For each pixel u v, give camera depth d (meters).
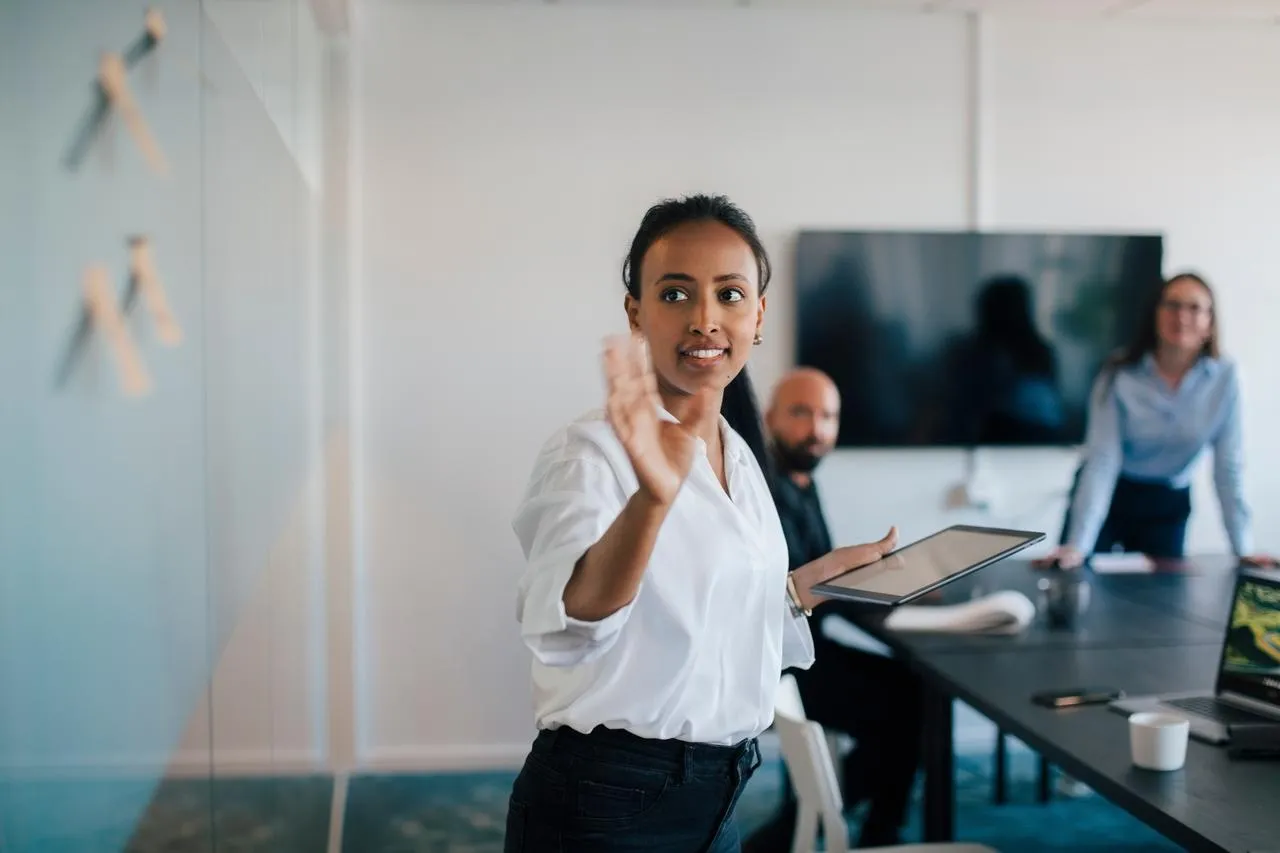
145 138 1.14
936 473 4.83
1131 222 4.84
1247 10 4.62
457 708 4.63
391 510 4.58
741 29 4.64
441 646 4.61
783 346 4.75
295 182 2.99
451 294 4.57
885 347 4.71
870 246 4.68
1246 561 4.04
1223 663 2.48
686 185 4.64
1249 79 4.87
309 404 3.42
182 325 1.35
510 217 4.58
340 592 4.51
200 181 1.49
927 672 2.81
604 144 4.61
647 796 1.31
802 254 4.65
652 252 1.29
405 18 4.51
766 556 1.37
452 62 4.54
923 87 4.72
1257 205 4.90
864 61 4.69
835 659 3.49
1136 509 4.33
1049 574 3.89
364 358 4.55
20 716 0.80
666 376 1.30
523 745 4.66
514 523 1.25
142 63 1.13
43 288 0.84
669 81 4.62
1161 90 4.82
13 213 0.78
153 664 1.20
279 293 2.56
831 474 4.79
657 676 1.28
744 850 3.44
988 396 4.76
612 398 1.02
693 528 1.29
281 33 2.69
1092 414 4.28
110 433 1.01
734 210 1.31
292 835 2.69
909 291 4.71
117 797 1.06
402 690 4.61
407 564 4.60
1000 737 4.10
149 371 1.17
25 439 0.80
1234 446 4.17
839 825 2.35
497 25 4.54
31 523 0.82
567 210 4.60
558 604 1.07
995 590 3.61
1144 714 2.13
